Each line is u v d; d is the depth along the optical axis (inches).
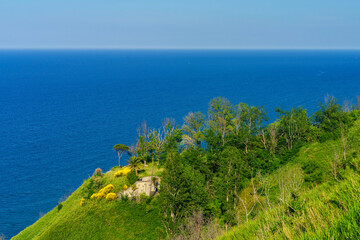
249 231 492.4
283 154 2317.9
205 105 7706.7
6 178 3705.7
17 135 5447.8
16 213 2982.3
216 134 2728.8
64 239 1827.0
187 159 2279.8
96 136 5305.1
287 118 2620.6
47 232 1929.1
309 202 430.0
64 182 3627.0
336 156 1396.4
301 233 295.9
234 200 1706.4
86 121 6387.8
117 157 4315.9
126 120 6378.0
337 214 302.8
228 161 1936.5
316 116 2687.0
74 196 2522.1
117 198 2162.9
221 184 1769.2
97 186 2434.8
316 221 313.9
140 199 2075.5
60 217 2154.3
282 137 2511.1
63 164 4111.7
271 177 1905.8
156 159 3009.4
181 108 7445.9
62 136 5344.5
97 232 1845.5
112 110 7431.1
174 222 1605.6
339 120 2501.2
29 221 2861.7
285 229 322.0
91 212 2050.9
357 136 2144.4
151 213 1951.3
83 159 4269.2
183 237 1299.2
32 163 4158.5
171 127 3233.3
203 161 2251.5
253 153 2279.8
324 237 265.0
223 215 1619.1
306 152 2249.0
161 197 1721.2
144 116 6683.1
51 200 3235.7
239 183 1768.0
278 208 490.9
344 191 370.0
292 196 493.0
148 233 1777.8
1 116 6899.6
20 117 6806.1
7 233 2672.2
